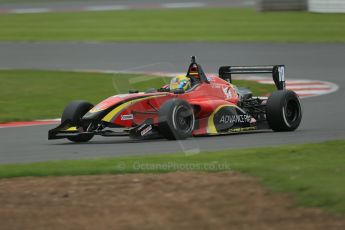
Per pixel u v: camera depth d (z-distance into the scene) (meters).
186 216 23.97
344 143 38.16
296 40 104.62
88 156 36.47
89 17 152.12
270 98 44.69
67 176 30.27
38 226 23.53
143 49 101.31
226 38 109.75
